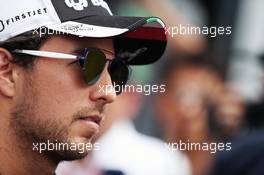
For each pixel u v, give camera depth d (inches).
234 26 753.6
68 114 312.5
